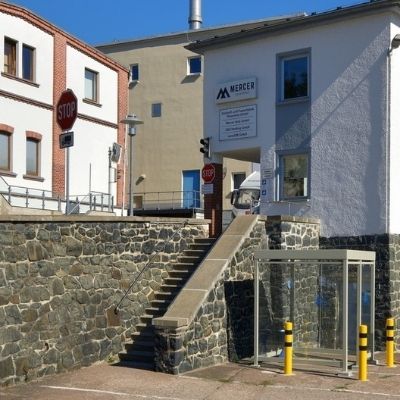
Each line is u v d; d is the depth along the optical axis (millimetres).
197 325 12180
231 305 13422
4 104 23156
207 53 18672
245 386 10758
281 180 17344
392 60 15750
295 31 17062
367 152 15891
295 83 17281
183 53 39312
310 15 16625
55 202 24344
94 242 12742
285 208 17094
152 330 13633
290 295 13906
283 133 17219
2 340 10305
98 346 12672
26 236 10992
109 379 11086
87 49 27844
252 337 14164
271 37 17484
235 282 13633
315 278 13641
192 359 12008
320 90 16656
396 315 15656
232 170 36688
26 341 10820
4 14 23188
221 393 10203
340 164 16281
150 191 39719
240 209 26203
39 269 11242
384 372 12375
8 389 10195
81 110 27375
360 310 12906
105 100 29078
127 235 13734
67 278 11945
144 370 11922
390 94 15656
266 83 17562
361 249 15836
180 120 39188
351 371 12117
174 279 14703
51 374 11352
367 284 13945
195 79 38969
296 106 17047
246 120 17875
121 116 30172
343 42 16375
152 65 40125
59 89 26031
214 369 12195
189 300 12359
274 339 13852
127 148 33562
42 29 25141
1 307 10336
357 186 16000
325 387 10797
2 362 10273
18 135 23797
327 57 16594
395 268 15711
